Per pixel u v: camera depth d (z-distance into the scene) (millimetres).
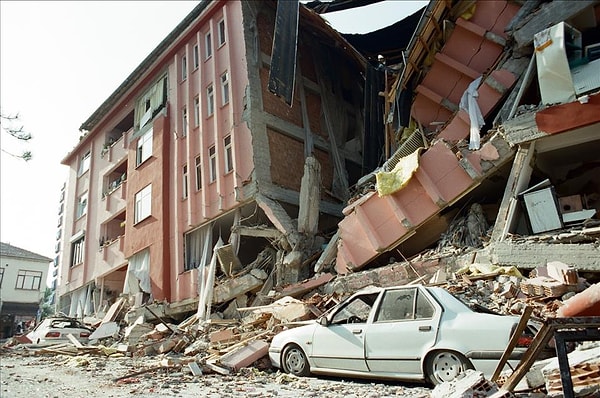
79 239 30359
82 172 32062
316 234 17891
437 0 14203
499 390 4230
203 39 21922
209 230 19578
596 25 12375
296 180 19734
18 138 8461
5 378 8820
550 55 11234
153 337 14680
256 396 5965
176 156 21891
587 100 10227
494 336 5762
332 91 23578
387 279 12078
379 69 23094
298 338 8023
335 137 22562
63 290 30719
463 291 9266
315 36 22922
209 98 20891
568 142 11055
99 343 18453
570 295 7992
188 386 7078
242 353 9047
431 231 13719
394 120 17016
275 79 17359
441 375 6086
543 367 4562
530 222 10719
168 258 20969
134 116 26547
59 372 9805
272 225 19297
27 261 45594
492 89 13219
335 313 7848
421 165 12711
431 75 16500
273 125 19531
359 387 6570
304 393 6137
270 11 21750
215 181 19453
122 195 25969
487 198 13742
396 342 6645
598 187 12469
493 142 11633
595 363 4129
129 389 6914
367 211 13789
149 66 25250
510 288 8719
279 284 15867
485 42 15008
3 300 43375
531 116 10906
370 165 20469
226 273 17422
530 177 11727
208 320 14977
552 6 12359
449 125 13820
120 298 22922
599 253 8945
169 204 21812
